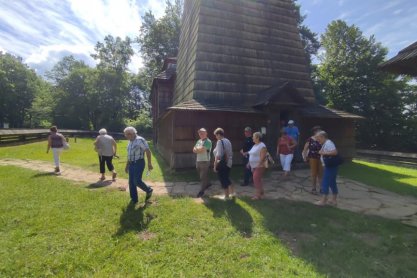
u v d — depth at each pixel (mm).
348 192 7414
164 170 10336
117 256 3662
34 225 4578
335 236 4375
